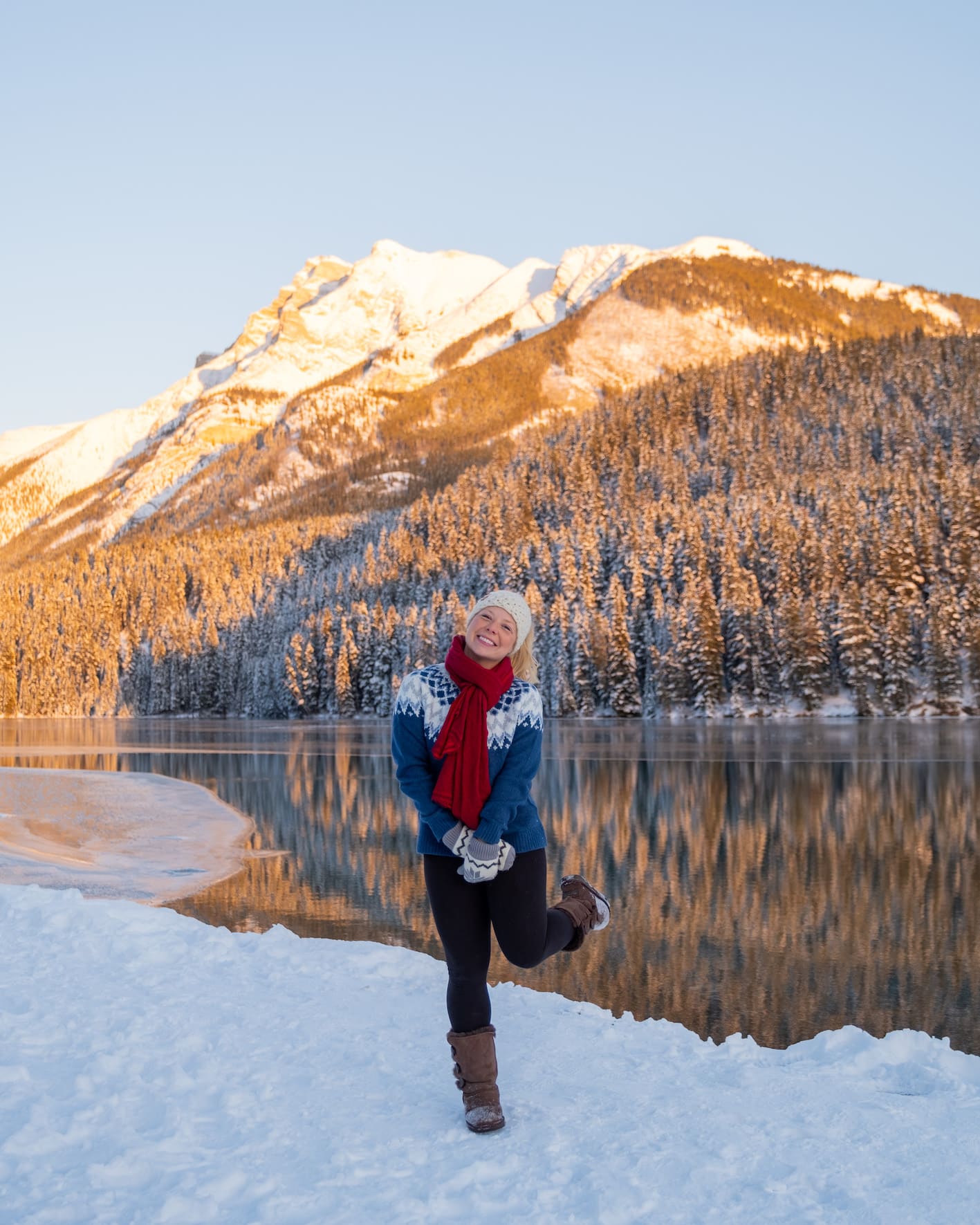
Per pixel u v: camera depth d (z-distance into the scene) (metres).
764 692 73.38
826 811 26.98
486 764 3.03
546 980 13.34
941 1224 2.44
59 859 19.14
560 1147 2.91
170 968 5.10
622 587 85.50
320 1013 4.32
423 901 16.39
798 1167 2.77
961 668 71.38
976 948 14.55
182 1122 3.07
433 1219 2.46
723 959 14.21
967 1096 3.40
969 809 26.94
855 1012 11.97
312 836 23.33
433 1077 3.54
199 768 43.16
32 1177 2.72
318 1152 2.88
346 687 101.81
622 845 22.47
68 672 148.50
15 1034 3.96
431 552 124.88
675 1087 3.45
